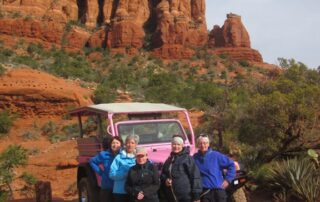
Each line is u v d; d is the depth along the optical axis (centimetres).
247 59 11394
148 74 8006
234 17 12019
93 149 871
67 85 4853
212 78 9106
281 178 957
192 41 11375
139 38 10925
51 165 2277
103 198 692
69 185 1864
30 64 7281
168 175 605
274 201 920
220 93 4022
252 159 1217
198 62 10469
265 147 1243
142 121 843
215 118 1669
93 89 5419
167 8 11488
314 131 1200
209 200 641
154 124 852
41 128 3894
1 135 3688
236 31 11738
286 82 1523
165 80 6519
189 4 12088
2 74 4919
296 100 1190
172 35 10869
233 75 9812
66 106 4316
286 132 1209
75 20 11869
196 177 604
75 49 10581
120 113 827
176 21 11119
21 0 10894
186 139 860
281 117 1181
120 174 638
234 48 11556
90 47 10794
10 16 10356
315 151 1105
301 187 898
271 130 1223
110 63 9706
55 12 11100
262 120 1230
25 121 4088
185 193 598
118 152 685
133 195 598
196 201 601
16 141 3566
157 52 10575
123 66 9306
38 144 3262
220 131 1481
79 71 6981
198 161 654
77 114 1005
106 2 12019
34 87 4278
